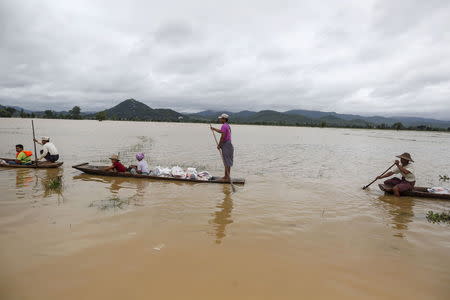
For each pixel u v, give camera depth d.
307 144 29.20
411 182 9.19
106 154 16.72
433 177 13.20
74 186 8.93
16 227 5.54
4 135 27.34
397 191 9.09
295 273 4.27
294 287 3.91
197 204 7.42
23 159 12.15
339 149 25.09
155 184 9.55
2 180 9.52
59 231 5.41
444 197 8.93
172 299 3.55
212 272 4.20
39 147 19.11
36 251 4.64
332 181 11.14
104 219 6.08
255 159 16.97
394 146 30.16
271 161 16.25
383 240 5.61
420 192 9.04
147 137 31.17
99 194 8.07
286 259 4.68
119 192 8.36
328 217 6.84
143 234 5.40
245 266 4.40
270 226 6.09
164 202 7.48
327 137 43.88
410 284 4.09
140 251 4.74
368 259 4.80
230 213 6.81
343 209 7.54
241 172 12.57
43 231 5.39
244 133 48.25
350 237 5.70
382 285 4.04
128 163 14.02
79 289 3.70
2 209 6.55
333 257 4.82
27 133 30.77
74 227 5.61
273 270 4.32
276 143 29.22
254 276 4.13
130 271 4.14
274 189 9.46
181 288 3.78
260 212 6.98
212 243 5.14
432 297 3.80
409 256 4.96
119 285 3.81
